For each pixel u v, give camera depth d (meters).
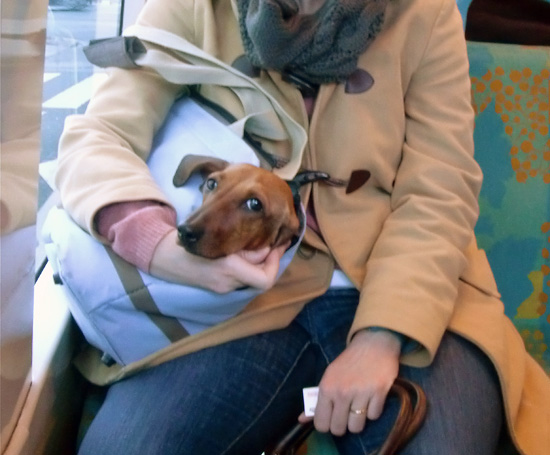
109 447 0.68
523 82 1.18
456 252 0.82
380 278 0.80
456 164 0.88
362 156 0.86
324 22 0.78
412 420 0.69
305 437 0.76
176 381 0.74
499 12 1.25
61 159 0.75
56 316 0.84
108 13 1.22
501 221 1.18
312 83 0.85
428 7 0.88
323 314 0.87
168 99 0.85
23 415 0.66
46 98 1.05
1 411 0.58
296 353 0.83
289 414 0.81
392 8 0.87
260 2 0.75
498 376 0.82
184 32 0.89
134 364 0.75
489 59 1.17
